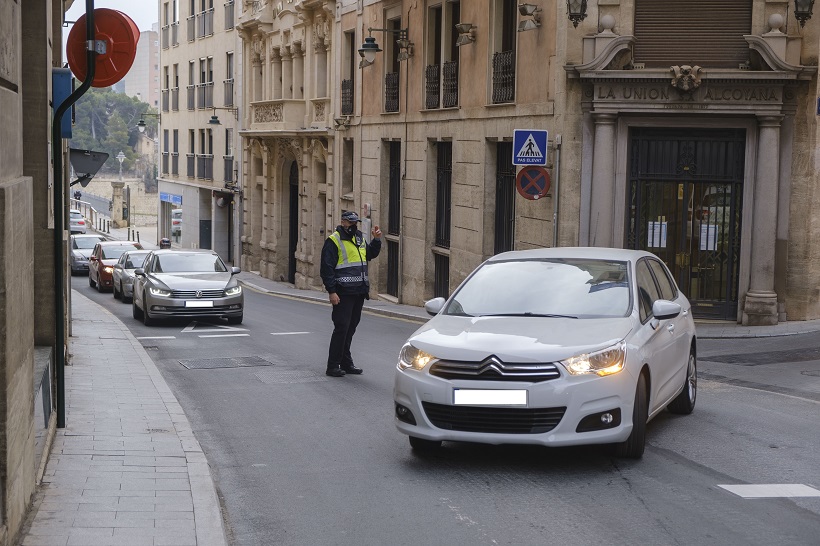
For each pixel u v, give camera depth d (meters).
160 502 6.77
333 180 35.66
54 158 8.83
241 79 47.66
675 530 6.31
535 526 6.43
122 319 24.06
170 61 62.12
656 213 19.75
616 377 7.62
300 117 39.16
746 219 19.25
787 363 14.29
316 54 37.12
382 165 30.70
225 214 52.53
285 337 18.94
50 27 10.16
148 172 174.62
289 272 43.00
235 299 21.80
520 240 21.73
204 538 6.01
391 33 30.23
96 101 175.75
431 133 26.80
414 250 28.17
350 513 6.80
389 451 8.70
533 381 7.51
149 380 12.45
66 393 11.17
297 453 8.68
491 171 23.52
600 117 19.42
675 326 9.59
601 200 19.61
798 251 19.12
